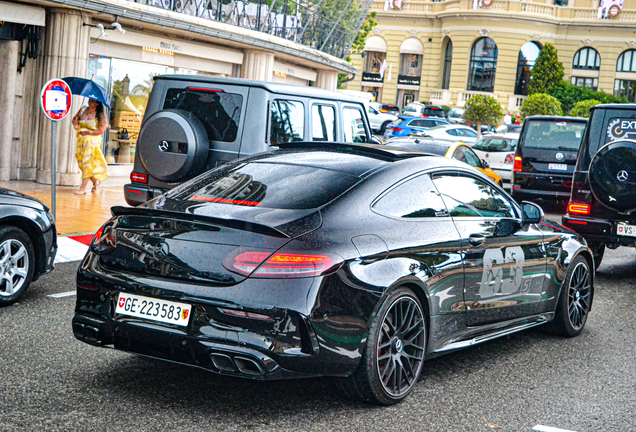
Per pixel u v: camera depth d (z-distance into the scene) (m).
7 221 6.66
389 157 5.28
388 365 4.63
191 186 5.07
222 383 4.95
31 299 6.96
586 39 60.78
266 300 4.11
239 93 8.73
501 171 19.58
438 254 5.00
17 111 14.59
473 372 5.57
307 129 9.38
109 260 4.56
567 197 16.03
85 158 13.84
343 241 4.42
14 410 4.30
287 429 4.23
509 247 5.81
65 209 12.16
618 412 4.84
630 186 8.84
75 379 4.88
